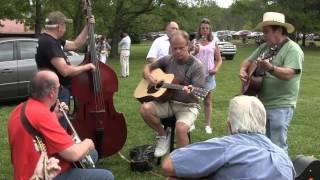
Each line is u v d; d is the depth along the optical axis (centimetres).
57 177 352
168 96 525
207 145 276
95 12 2617
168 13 3031
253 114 284
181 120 518
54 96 345
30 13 2227
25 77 995
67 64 518
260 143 279
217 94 1189
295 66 453
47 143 333
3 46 986
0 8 2142
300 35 5306
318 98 1136
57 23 510
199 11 3106
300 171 329
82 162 371
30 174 326
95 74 526
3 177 537
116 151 554
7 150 640
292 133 755
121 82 1451
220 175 273
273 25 461
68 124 424
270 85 466
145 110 536
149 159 561
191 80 532
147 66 559
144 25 3534
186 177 276
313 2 3962
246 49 4081
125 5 2956
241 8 4341
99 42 1927
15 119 337
